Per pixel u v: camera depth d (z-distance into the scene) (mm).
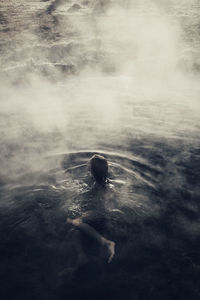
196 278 2740
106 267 2822
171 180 4180
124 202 3627
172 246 3090
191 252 3021
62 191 3887
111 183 3973
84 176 4168
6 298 2570
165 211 3559
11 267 2855
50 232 3234
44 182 4133
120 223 3326
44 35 13102
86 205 3561
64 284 2676
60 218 3418
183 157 4863
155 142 5445
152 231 3260
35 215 3480
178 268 2840
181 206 3658
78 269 2809
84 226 3127
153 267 2846
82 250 2965
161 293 2600
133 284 2676
